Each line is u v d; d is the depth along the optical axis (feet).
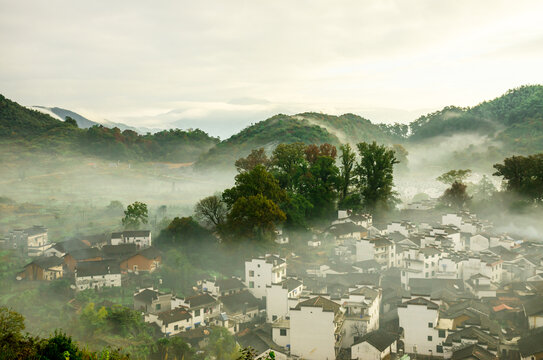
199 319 344.90
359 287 359.46
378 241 458.09
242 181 518.37
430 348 303.27
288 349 315.99
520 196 649.20
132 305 381.81
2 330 171.63
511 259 430.61
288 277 409.08
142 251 470.80
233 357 288.71
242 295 390.63
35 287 415.64
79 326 313.32
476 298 368.07
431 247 428.97
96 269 426.10
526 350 275.59
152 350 288.92
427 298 327.67
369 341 287.89
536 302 336.08
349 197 616.39
